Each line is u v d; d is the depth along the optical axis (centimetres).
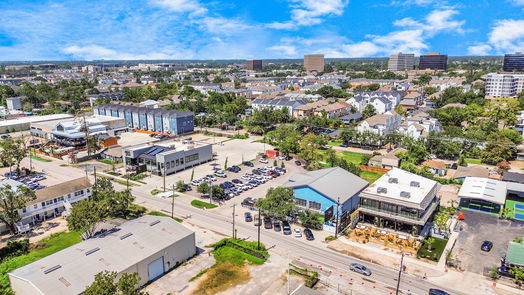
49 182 9544
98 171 11369
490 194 8344
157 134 16862
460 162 11506
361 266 5884
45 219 7969
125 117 18512
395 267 6031
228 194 9081
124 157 11419
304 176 9088
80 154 13338
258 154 12938
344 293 5350
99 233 6794
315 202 7900
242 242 6788
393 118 15538
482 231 7281
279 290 5403
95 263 5278
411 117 15912
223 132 17125
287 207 7400
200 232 7294
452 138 13038
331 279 5688
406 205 6956
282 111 18200
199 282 5606
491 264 6056
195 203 8731
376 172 11119
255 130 16275
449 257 6212
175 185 9919
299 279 5669
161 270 5831
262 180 10175
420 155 11656
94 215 6525
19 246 6525
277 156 12838
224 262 6172
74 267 5150
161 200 8944
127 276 4316
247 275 5791
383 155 11738
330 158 11394
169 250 5912
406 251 6488
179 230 6350
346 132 14375
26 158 12962
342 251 6562
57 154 13062
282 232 7300
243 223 7694
